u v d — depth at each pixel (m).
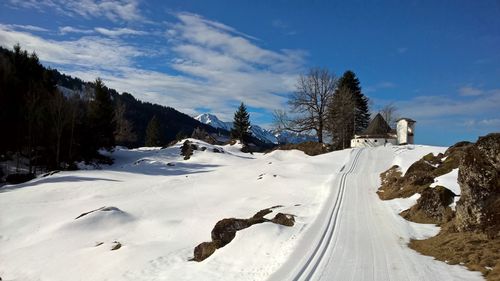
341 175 32.03
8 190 33.59
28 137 48.34
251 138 92.00
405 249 12.45
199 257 14.79
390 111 83.19
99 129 56.88
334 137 68.94
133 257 15.84
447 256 11.29
